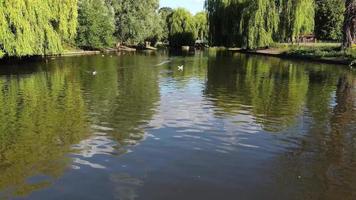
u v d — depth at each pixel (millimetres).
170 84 32969
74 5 57000
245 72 42844
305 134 17812
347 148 15953
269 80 35969
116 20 91625
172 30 112750
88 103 24422
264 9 70688
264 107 23516
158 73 41625
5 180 12594
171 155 14812
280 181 12656
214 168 13602
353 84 33750
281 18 70625
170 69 45938
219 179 12719
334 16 98625
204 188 12078
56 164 13898
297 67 48500
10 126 18922
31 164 13922
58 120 20016
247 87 31516
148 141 16438
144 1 93125
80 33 80438
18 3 41688
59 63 53094
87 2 81688
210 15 85375
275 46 76625
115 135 17297
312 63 54219
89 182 12422
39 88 30750
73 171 13258
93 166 13695
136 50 93500
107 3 90938
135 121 19750
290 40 73625
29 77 37531
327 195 11773
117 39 92688
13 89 30234
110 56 69438
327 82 34844
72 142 16344
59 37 51625
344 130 18562
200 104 24172
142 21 91938
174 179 12680
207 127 18688
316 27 101062
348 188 12250
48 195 11555
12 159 14414
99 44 82562
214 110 22438
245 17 73625
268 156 14875
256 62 56312
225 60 60344
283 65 51219
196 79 36500
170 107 23172
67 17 55031
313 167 13898
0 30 40438
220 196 11586
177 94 27844
